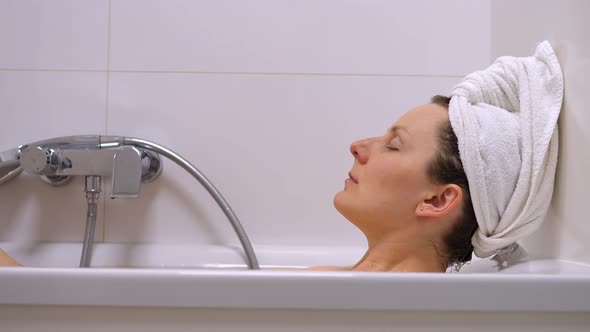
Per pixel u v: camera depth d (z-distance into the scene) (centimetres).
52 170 117
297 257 122
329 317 51
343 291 50
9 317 50
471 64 133
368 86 133
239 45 133
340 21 134
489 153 77
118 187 109
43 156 115
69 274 50
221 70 133
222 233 130
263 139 132
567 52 80
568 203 78
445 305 51
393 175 80
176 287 50
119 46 134
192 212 131
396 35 134
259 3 134
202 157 132
